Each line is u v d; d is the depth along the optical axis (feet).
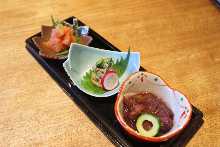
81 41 1.42
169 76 1.35
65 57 1.36
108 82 1.21
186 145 1.08
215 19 1.68
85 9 1.74
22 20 1.68
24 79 1.36
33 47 1.44
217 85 1.31
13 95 1.29
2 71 1.39
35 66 1.41
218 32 1.59
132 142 1.05
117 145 1.08
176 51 1.47
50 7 1.77
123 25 1.63
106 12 1.72
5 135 1.14
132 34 1.57
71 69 1.27
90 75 1.28
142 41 1.53
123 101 1.10
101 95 1.19
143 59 1.43
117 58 1.32
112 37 1.55
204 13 1.72
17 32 1.60
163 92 1.11
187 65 1.40
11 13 1.73
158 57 1.44
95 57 1.34
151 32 1.58
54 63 1.36
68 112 1.22
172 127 1.03
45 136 1.14
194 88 1.30
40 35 1.48
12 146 1.11
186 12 1.72
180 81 1.33
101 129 1.14
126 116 1.07
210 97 1.26
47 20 1.67
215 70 1.38
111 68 1.28
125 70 1.29
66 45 1.38
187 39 1.54
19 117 1.21
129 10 1.74
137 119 1.06
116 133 1.08
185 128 1.08
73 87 1.26
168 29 1.61
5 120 1.20
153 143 1.04
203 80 1.34
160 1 1.81
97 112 1.15
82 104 1.22
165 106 1.10
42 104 1.25
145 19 1.67
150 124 1.04
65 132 1.15
